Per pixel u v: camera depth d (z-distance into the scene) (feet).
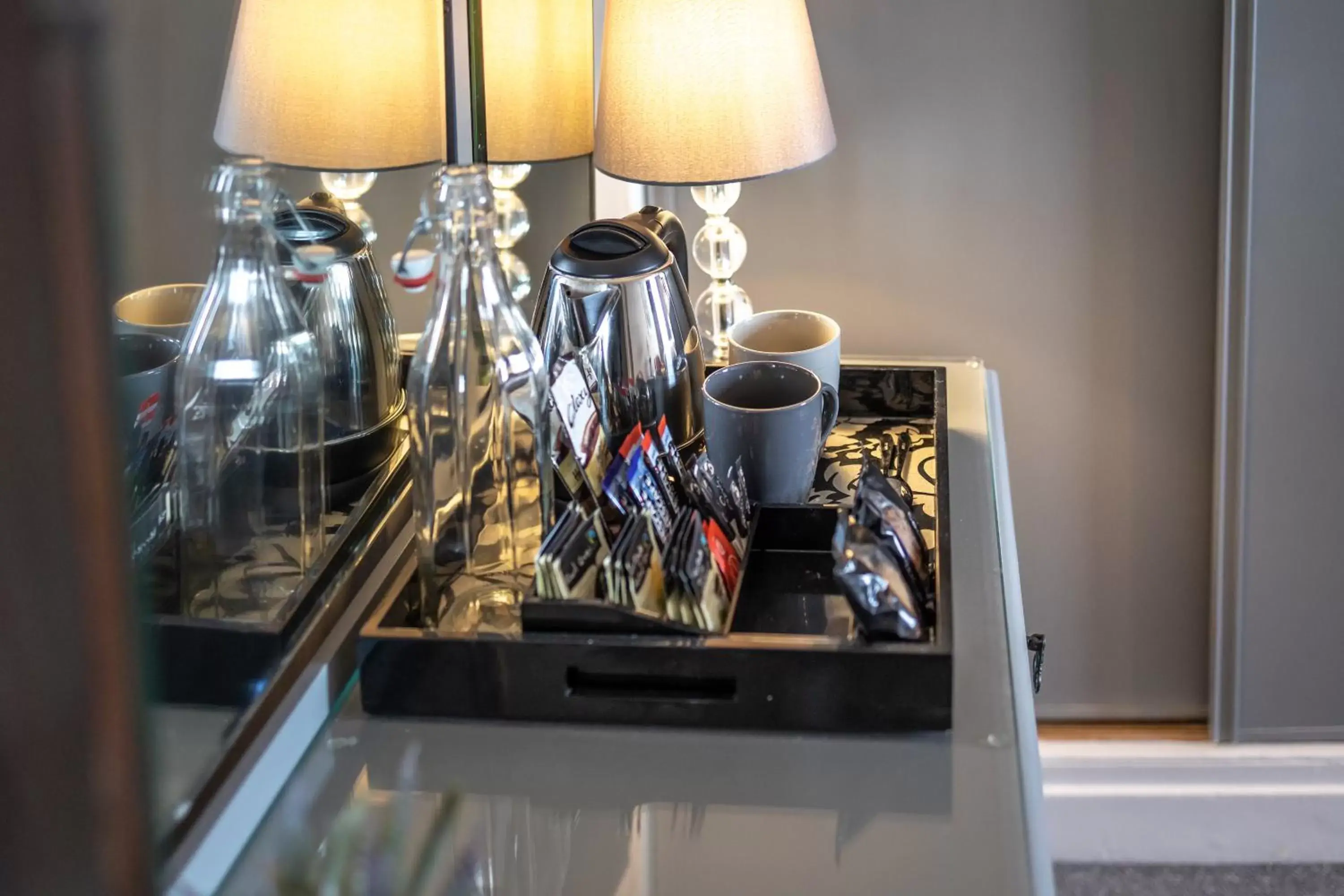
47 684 1.14
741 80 3.81
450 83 3.76
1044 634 6.08
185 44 2.32
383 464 3.28
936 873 2.20
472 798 2.42
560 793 2.43
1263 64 5.16
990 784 2.42
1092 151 5.40
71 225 1.04
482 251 2.79
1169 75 5.29
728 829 2.32
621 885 2.18
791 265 5.66
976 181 5.48
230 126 2.56
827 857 2.24
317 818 2.36
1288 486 5.64
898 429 4.22
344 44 3.05
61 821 1.17
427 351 2.77
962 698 2.68
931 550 3.21
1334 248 5.36
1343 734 5.92
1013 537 3.55
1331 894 5.87
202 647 2.24
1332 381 5.50
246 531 2.67
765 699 2.57
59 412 1.07
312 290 3.06
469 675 2.62
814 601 2.95
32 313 1.05
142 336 2.17
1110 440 5.78
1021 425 5.80
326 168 3.06
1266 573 5.75
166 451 2.29
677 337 3.45
